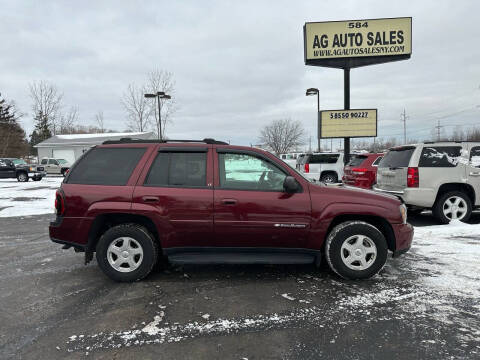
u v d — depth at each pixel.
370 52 12.27
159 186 3.61
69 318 2.83
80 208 3.58
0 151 46.91
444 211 6.25
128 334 2.55
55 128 44.38
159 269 4.09
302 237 3.59
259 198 3.55
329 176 13.93
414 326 2.62
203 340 2.46
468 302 3.05
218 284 3.58
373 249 3.58
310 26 12.33
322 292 3.33
